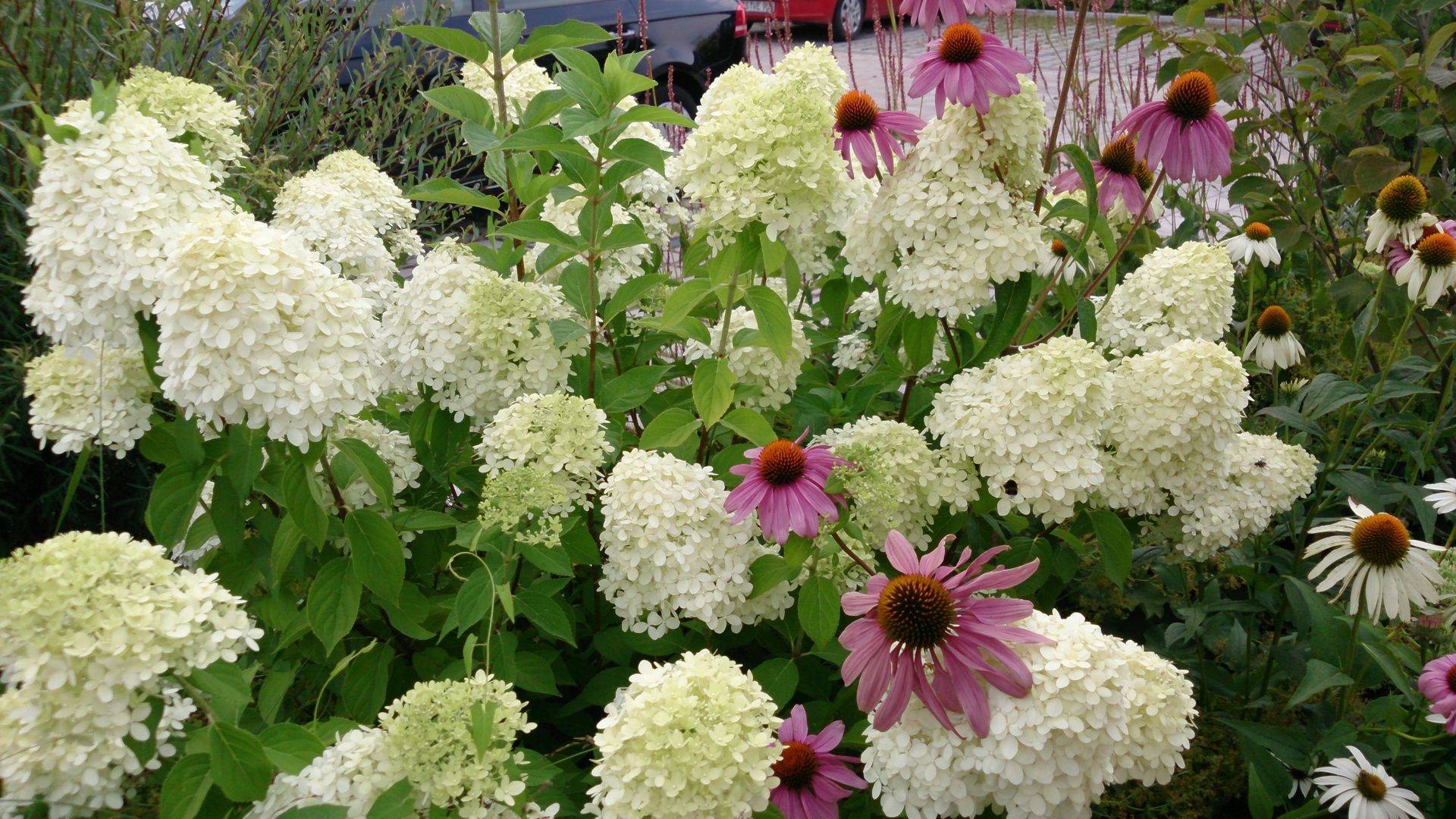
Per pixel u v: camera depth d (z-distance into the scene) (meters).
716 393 0.77
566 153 0.81
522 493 0.68
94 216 0.67
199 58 1.25
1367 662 0.75
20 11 1.03
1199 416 0.76
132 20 1.15
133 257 0.67
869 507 0.73
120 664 0.52
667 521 0.68
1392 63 1.06
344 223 0.90
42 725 0.51
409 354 0.81
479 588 0.66
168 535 0.70
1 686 0.65
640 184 1.00
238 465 0.68
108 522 1.13
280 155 1.23
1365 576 0.71
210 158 0.86
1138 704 0.58
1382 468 1.13
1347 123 1.12
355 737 0.57
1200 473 0.79
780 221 0.77
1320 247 1.21
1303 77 1.18
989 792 0.57
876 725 0.59
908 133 0.86
